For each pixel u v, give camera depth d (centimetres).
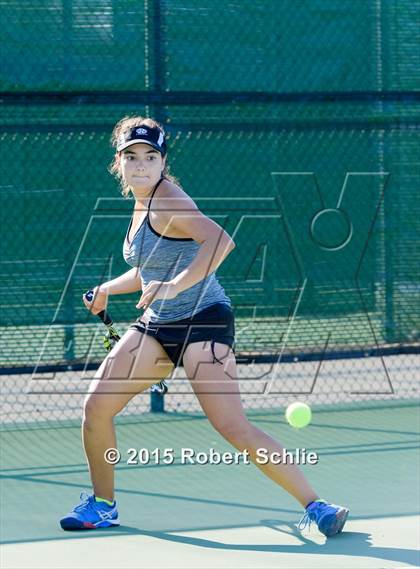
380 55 2481
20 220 2305
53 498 1658
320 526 1402
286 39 2428
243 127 2392
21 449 2006
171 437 2091
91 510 1470
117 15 2331
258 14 2409
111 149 2334
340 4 2455
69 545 1388
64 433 2138
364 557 1323
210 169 2388
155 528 1470
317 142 2450
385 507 1577
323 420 2231
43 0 2297
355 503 1600
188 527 1473
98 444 1440
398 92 2459
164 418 2261
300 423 1698
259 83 2420
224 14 2389
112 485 1472
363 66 2478
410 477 1764
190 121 2359
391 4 2477
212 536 1426
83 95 2295
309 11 2439
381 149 2483
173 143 2355
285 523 1491
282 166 2433
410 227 2503
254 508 1577
